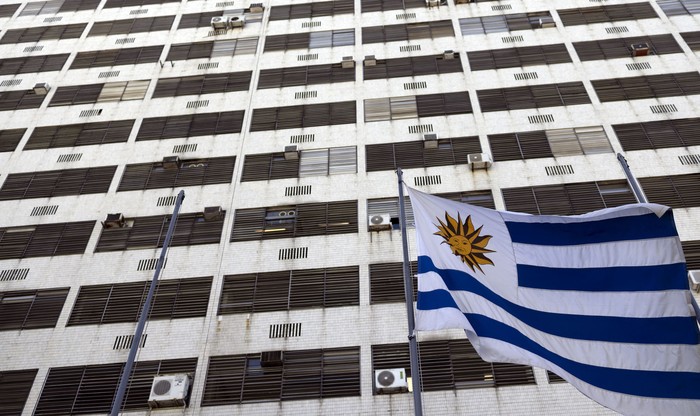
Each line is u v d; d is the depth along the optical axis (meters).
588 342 12.47
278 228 23.08
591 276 13.26
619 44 28.66
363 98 27.78
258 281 21.55
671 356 12.08
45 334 20.73
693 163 23.17
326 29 31.83
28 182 25.94
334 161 25.27
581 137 24.83
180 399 18.45
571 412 17.50
